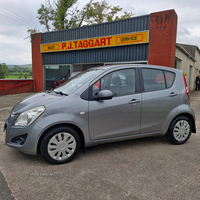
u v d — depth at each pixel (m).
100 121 3.15
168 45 9.25
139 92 3.47
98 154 3.37
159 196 2.19
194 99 11.06
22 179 2.53
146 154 3.38
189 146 3.79
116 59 11.12
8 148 3.60
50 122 2.80
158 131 3.67
